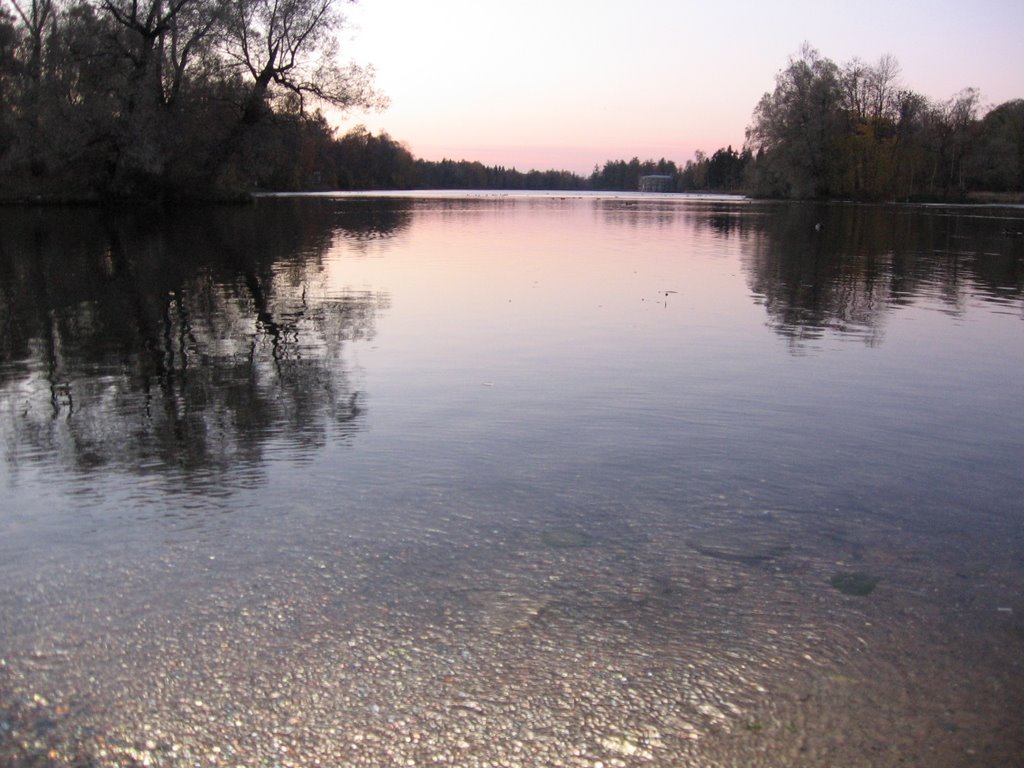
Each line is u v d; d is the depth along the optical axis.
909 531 3.69
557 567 3.29
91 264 14.49
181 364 6.85
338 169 93.44
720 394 5.93
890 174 60.94
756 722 2.43
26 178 34.34
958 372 6.68
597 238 22.22
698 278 13.00
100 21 30.45
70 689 2.55
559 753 2.31
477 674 2.63
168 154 32.62
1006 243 21.33
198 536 3.55
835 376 6.51
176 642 2.78
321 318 9.04
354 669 2.65
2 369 6.68
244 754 2.30
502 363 6.86
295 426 5.14
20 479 4.26
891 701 2.53
